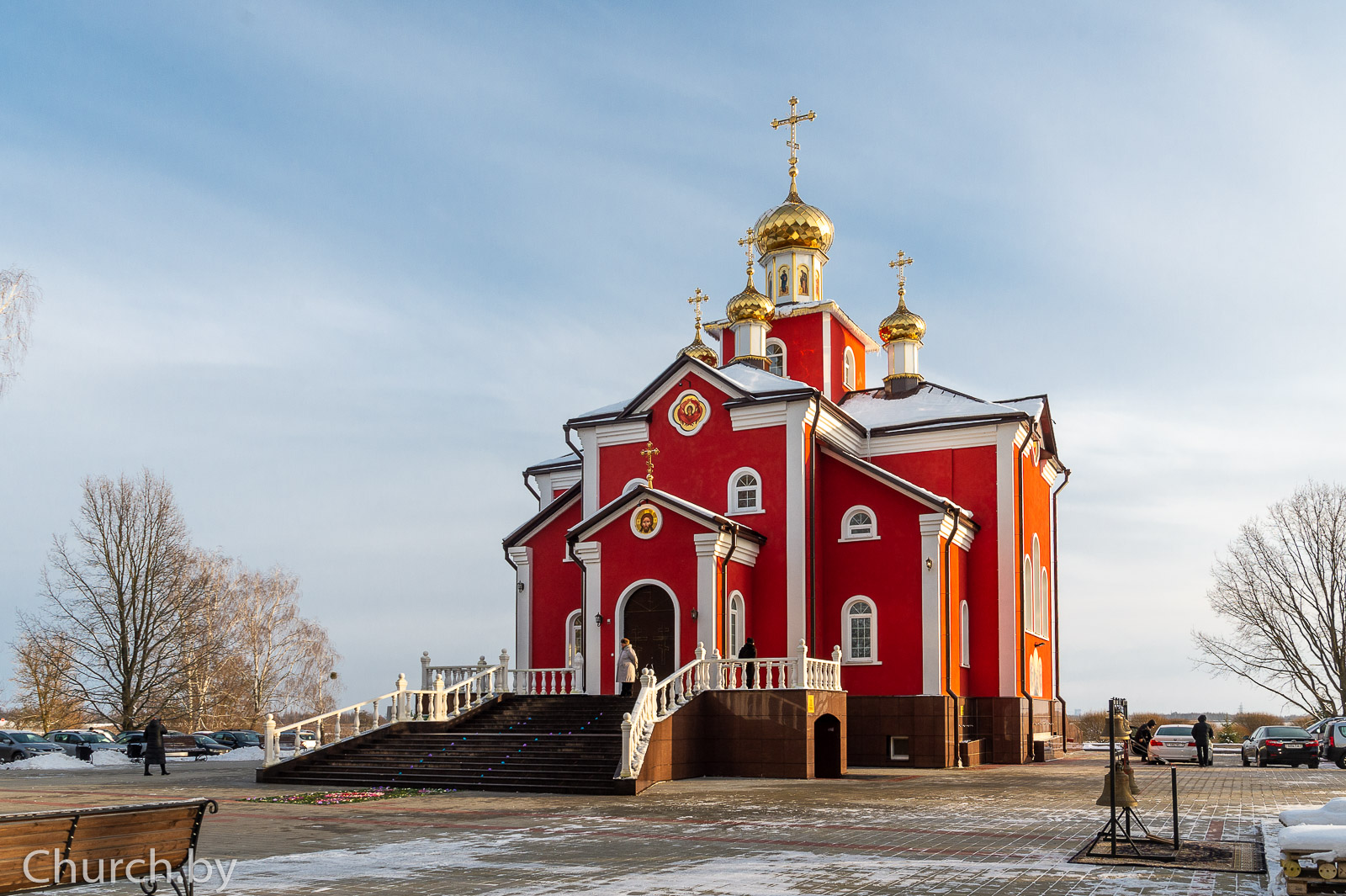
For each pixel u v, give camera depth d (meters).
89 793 22.48
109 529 48.94
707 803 18.67
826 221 41.12
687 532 28.25
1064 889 10.56
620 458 33.28
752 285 39.06
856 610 30.86
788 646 29.78
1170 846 13.17
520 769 22.38
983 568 32.78
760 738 24.59
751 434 31.47
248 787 23.31
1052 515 40.19
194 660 51.22
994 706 31.89
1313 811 11.11
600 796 20.42
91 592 48.59
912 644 29.89
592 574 29.08
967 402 35.56
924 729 29.12
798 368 39.69
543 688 28.55
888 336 39.94
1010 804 18.28
